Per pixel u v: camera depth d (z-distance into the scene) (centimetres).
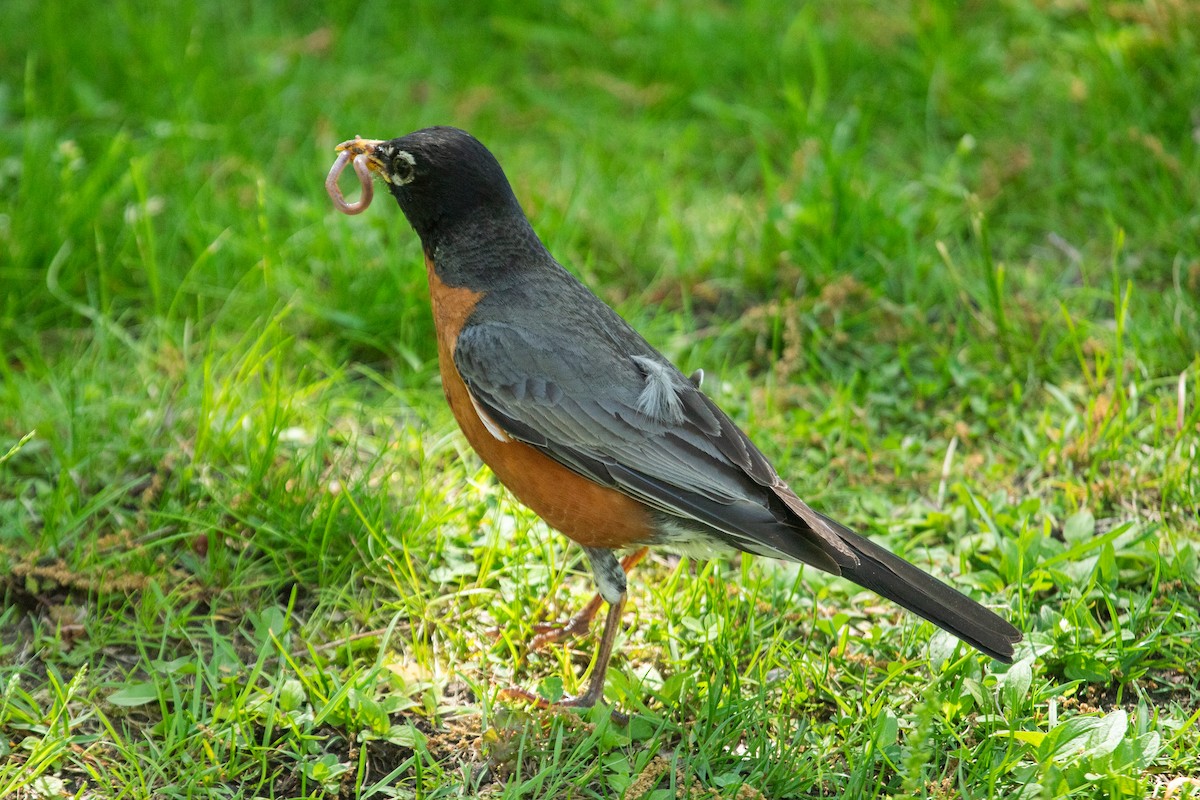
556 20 1600
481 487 979
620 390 827
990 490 996
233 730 762
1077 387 1080
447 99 1491
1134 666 818
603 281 1265
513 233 884
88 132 1384
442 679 838
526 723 779
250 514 949
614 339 862
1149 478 980
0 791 721
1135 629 839
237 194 1306
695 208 1343
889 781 748
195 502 979
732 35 1527
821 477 1023
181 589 897
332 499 934
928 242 1252
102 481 1002
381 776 763
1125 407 1005
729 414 1079
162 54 1452
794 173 1315
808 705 805
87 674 832
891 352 1148
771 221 1238
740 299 1233
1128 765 720
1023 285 1212
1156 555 866
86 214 1232
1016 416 1069
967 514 961
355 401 1095
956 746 765
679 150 1402
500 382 835
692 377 883
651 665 855
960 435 1052
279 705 788
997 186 1295
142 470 1020
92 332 1180
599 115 1459
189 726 775
